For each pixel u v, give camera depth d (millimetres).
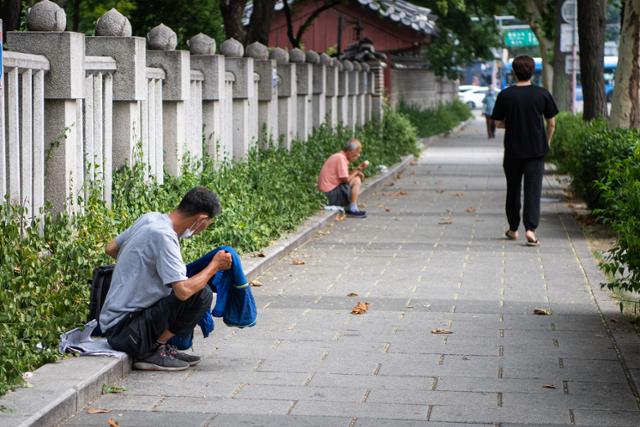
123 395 10148
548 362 11477
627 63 26094
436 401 10047
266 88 24672
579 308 14297
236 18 28594
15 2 19250
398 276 16703
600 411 9758
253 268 16219
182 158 18500
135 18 32594
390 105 50344
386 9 49375
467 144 56875
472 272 17125
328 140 30625
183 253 15570
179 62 18078
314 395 10234
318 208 23906
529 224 20156
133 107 16188
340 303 14555
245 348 12008
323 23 54250
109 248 11102
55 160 13914
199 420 9453
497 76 128875
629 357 11625
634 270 12773
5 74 12711
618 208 13664
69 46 13672
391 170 35625
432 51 64875
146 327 10781
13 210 12117
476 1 55656
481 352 11898
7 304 10633
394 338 12547
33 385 9641
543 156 20188
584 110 32469
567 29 40000
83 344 10891
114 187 15953
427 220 24078
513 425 9352
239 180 20547
